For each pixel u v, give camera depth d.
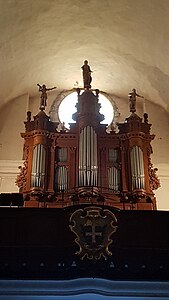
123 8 13.01
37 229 10.45
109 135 13.60
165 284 10.06
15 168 14.91
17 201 10.98
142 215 10.68
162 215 10.73
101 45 14.60
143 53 14.34
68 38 14.30
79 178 12.51
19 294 9.95
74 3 13.01
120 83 15.95
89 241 10.14
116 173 12.99
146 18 13.07
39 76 15.66
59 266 10.05
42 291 9.98
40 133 13.37
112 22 13.60
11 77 15.02
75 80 16.02
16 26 13.30
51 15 13.33
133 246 10.28
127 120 13.89
